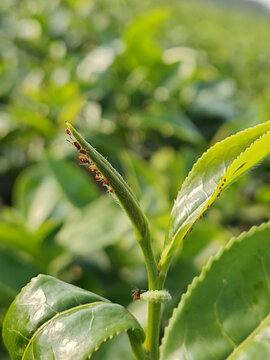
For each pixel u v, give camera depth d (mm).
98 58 362
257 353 98
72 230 208
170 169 284
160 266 98
